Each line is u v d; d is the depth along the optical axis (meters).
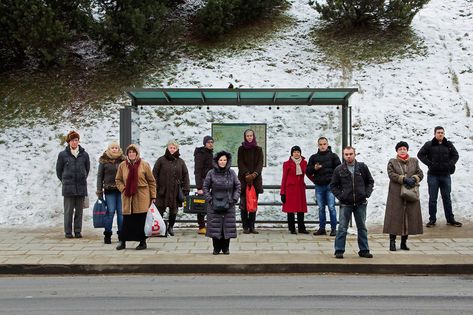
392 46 20.77
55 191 14.92
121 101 18.53
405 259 9.30
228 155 9.82
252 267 9.01
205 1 23.02
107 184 11.01
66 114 18.11
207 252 10.06
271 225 13.33
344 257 9.50
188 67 20.12
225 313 6.35
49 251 10.13
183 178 12.01
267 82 19.22
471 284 8.12
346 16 21.66
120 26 19.41
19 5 18.56
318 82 19.19
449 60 19.81
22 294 7.45
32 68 20.30
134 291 7.62
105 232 11.04
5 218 13.86
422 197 14.09
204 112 16.58
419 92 18.34
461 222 13.15
